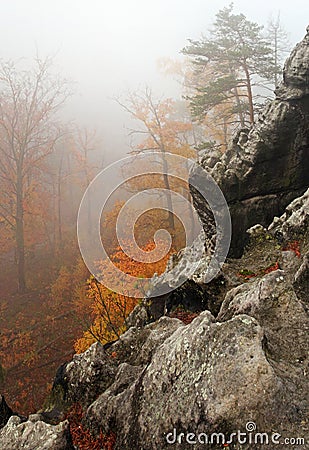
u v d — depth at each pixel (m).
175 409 3.60
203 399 3.48
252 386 3.41
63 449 3.88
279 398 3.34
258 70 16.67
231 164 8.42
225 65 17.50
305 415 3.28
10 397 12.68
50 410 5.30
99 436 4.27
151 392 4.01
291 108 8.19
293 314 4.73
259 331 3.92
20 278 20.38
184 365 3.92
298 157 8.29
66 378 5.61
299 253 6.84
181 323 5.97
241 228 8.13
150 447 3.53
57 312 17.62
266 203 8.35
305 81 7.93
